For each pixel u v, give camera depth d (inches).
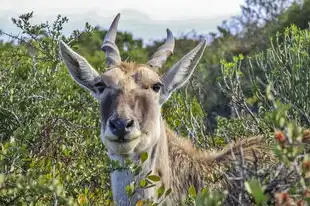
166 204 456.4
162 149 464.4
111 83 459.8
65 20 621.0
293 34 631.2
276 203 287.1
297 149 282.8
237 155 482.3
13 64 641.6
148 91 459.2
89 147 531.8
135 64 478.6
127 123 432.1
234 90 610.5
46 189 331.3
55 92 604.4
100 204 471.8
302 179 284.8
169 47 508.4
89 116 601.9
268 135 500.4
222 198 289.9
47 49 619.8
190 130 616.1
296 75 576.4
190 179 476.4
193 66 492.4
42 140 535.2
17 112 549.6
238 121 617.0
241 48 1533.0
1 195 354.9
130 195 400.8
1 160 381.7
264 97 579.8
